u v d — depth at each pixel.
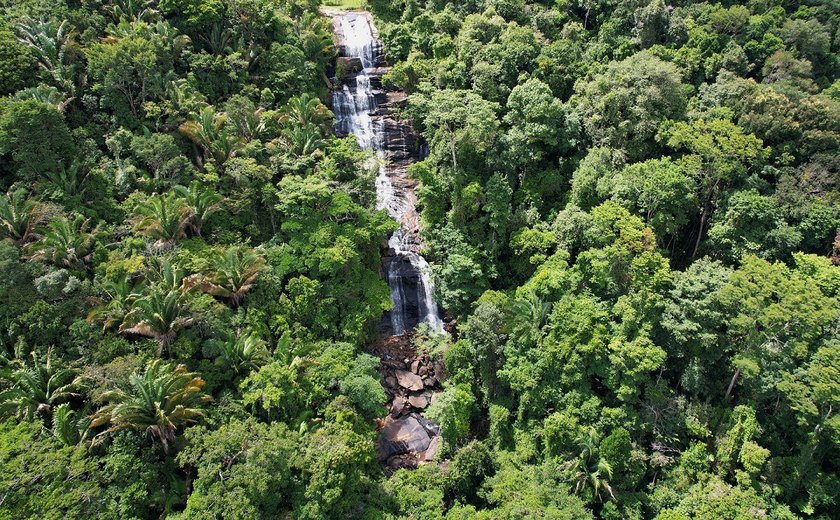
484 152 66.50
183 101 60.59
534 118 64.12
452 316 63.91
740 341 47.31
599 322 49.88
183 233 51.72
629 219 52.97
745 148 54.66
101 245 47.75
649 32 75.00
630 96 61.59
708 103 63.97
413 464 51.56
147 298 42.38
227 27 71.12
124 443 38.78
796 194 53.59
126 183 53.25
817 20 75.50
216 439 39.47
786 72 67.44
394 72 78.50
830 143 56.22
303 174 62.25
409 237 69.62
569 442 47.31
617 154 60.28
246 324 49.91
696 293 48.59
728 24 72.81
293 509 40.34
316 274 56.12
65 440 37.59
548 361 50.19
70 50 58.12
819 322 42.81
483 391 56.41
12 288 41.94
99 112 57.41
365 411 50.31
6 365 40.06
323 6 97.94
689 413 46.78
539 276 55.91
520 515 42.22
